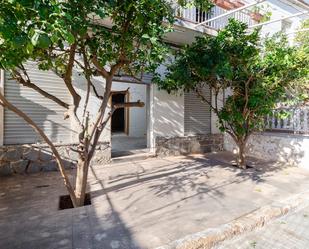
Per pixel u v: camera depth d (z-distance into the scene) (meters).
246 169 6.10
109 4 2.60
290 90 6.42
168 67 6.27
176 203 3.63
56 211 3.23
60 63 3.61
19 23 1.88
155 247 2.39
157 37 3.35
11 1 1.73
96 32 3.21
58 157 3.31
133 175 5.17
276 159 7.26
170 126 7.51
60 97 5.62
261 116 6.21
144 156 6.91
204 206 3.54
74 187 4.24
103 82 6.06
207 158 7.39
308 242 2.85
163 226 2.87
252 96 5.65
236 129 6.22
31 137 5.28
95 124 3.54
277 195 4.14
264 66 5.47
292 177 5.40
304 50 5.39
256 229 3.09
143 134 12.95
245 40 5.30
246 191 4.31
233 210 3.42
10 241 2.45
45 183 4.48
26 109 5.20
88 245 2.41
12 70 2.76
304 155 6.52
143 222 2.96
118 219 3.03
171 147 7.55
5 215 3.08
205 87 8.38
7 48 2.29
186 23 6.33
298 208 3.77
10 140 5.04
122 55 3.44
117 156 6.64
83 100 5.82
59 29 1.86
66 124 5.68
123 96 13.38
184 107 7.86
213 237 2.64
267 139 7.51
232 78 5.63
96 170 5.54
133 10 2.91
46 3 1.88
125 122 12.74
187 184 4.61
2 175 4.90
